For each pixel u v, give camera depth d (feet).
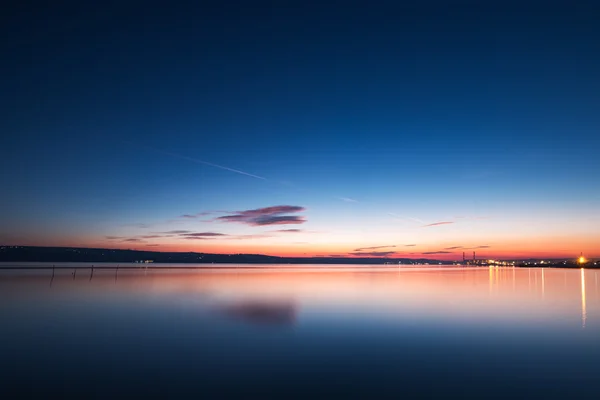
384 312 94.89
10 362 50.72
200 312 95.30
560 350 57.31
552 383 43.16
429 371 47.16
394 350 57.21
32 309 99.55
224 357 53.47
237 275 340.59
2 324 77.92
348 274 395.55
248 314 91.76
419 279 275.80
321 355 54.44
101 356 53.83
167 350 57.16
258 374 45.98
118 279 240.32
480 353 55.67
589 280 265.13
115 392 40.29
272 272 454.40
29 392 40.29
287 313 93.30
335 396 39.42
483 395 39.70
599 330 72.49
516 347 59.00
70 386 41.98
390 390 41.04
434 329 72.90
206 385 42.32
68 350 57.11
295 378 44.65
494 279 279.28
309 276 329.72
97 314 91.35
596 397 39.24
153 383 42.86
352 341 63.26
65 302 114.52
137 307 104.32
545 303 114.42
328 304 112.47
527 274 420.36
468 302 117.39
